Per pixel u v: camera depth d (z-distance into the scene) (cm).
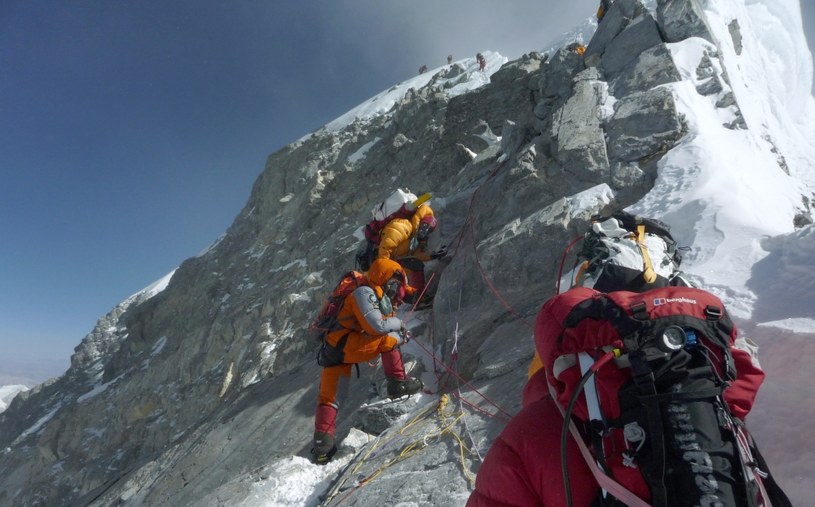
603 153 655
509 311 534
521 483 151
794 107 1168
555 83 894
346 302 496
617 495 132
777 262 383
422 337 643
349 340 493
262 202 2130
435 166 1250
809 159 936
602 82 770
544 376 174
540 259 570
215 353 1381
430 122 1602
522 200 675
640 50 789
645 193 600
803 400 262
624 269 191
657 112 652
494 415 380
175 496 641
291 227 1719
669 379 138
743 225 450
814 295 332
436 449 378
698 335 146
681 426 132
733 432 136
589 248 213
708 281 396
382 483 370
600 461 136
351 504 366
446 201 837
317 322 507
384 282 498
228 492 500
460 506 305
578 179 654
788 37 1188
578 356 149
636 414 135
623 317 145
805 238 382
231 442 679
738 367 156
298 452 555
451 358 548
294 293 1220
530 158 709
